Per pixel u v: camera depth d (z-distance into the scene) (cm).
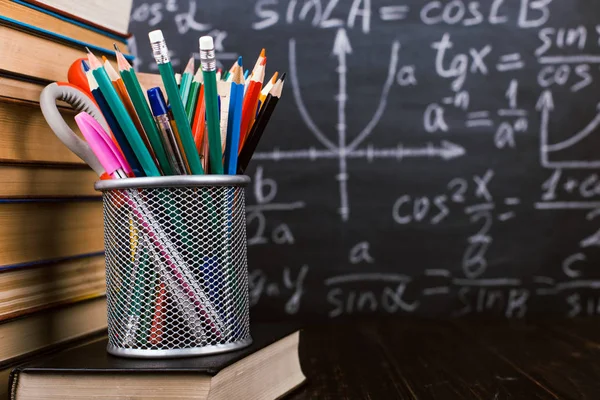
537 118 122
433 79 121
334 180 121
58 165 67
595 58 122
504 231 121
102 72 55
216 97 56
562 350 90
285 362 68
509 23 122
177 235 58
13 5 60
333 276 121
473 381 73
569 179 122
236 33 121
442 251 121
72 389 54
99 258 75
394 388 70
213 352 58
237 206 62
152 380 53
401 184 121
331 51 121
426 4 121
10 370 59
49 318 65
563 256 121
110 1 77
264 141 120
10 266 60
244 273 63
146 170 58
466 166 121
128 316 58
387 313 121
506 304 121
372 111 121
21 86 60
